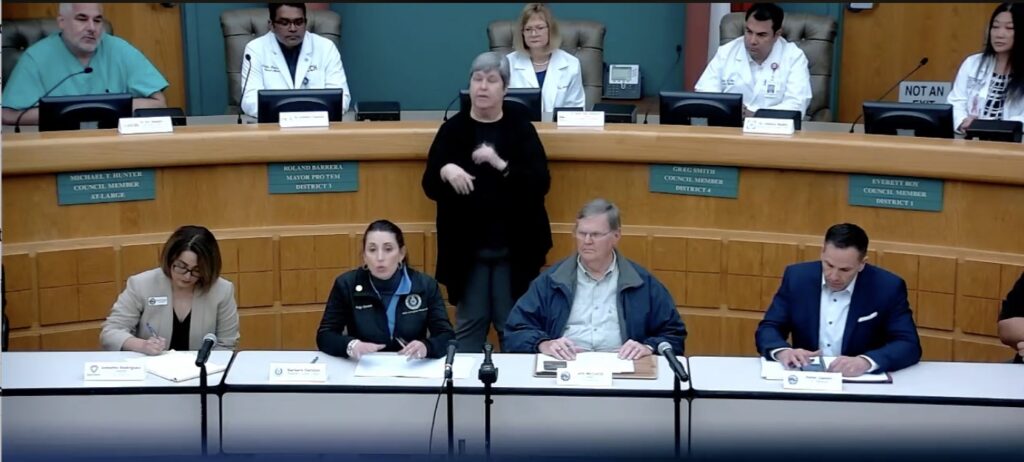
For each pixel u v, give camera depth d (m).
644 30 8.67
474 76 4.98
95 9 6.23
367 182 5.39
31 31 7.07
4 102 6.24
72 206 5.14
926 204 5.09
